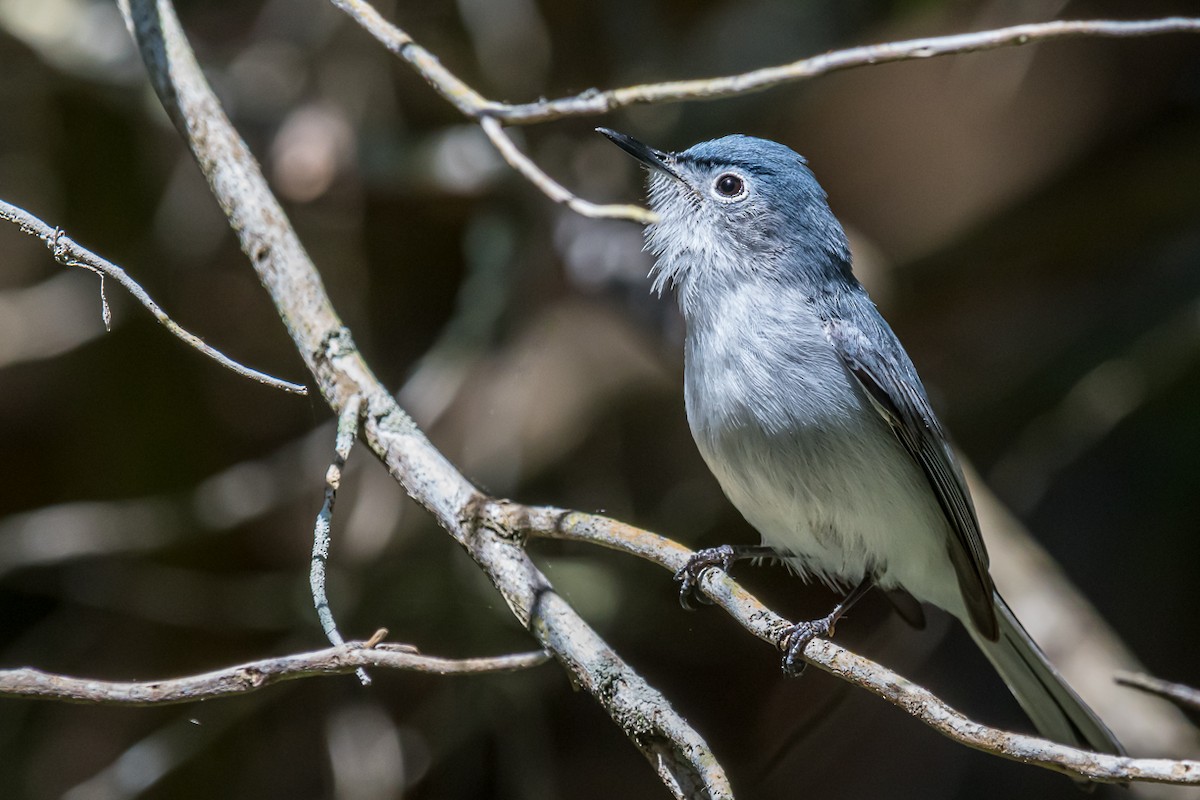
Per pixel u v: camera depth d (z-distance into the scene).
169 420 10.70
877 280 10.72
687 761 4.82
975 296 11.48
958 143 11.57
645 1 11.30
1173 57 11.27
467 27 10.81
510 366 10.14
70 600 10.37
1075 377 10.84
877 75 11.21
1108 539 10.94
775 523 6.94
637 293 9.80
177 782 9.80
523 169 6.17
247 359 10.75
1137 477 10.98
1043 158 11.62
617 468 10.29
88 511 10.02
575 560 9.82
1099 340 10.88
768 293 6.88
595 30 11.15
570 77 11.19
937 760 10.38
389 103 10.72
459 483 5.69
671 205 7.38
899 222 11.91
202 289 10.67
